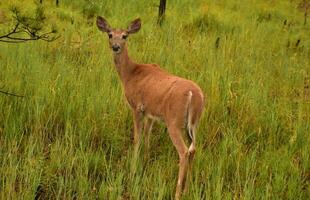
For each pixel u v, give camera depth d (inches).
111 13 853.8
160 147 443.5
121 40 428.8
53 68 533.3
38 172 370.0
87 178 374.6
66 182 358.0
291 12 1166.3
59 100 463.8
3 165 370.3
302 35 929.5
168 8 960.9
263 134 473.4
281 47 810.8
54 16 752.3
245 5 1133.7
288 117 498.0
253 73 623.2
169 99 375.2
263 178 390.9
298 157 438.3
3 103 451.8
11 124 424.8
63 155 390.3
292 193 375.9
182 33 770.2
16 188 360.2
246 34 795.4
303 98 579.8
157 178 380.8
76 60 602.2
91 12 789.2
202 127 461.4
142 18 851.4
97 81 517.3
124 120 465.1
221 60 619.5
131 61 427.5
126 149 441.7
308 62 758.5
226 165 401.7
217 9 1016.2
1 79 490.6
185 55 632.4
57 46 624.7
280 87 604.4
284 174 402.9
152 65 425.4
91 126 441.4
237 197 357.4
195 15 899.4
